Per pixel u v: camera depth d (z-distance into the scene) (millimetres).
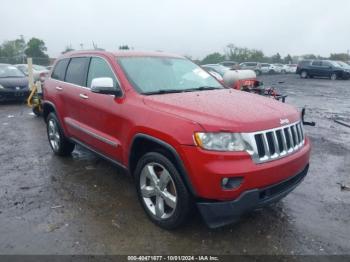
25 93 12523
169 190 3484
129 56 4539
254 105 3668
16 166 5523
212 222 3182
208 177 3006
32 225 3664
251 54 69688
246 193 3045
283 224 3732
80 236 3457
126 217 3836
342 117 10812
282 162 3266
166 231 3545
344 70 31094
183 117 3236
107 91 3936
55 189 4602
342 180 5090
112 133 4164
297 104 14070
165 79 4402
